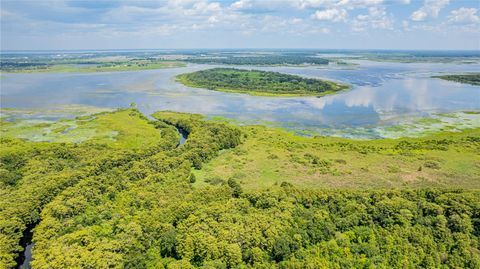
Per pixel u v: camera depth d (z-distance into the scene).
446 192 75.31
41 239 63.53
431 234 62.25
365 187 86.94
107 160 97.38
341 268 56.22
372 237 62.16
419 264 57.12
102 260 56.53
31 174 91.25
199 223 65.31
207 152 107.75
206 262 56.75
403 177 92.81
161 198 77.12
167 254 61.66
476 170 96.75
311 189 81.19
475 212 65.38
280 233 62.03
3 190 82.81
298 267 56.22
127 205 75.06
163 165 95.06
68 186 83.44
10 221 67.25
